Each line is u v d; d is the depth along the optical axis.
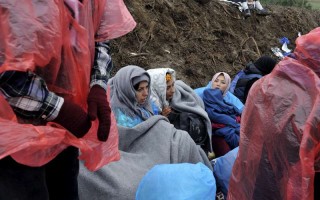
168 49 5.89
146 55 5.50
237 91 4.80
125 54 5.27
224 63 6.59
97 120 1.48
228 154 2.78
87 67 1.38
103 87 1.50
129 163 2.78
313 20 9.88
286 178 1.52
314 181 1.53
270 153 1.56
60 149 1.37
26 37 1.17
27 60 1.18
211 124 3.98
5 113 1.22
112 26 1.55
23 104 1.25
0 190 1.30
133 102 3.29
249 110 1.65
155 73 3.72
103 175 2.54
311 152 1.42
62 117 1.31
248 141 1.66
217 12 7.33
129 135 3.00
